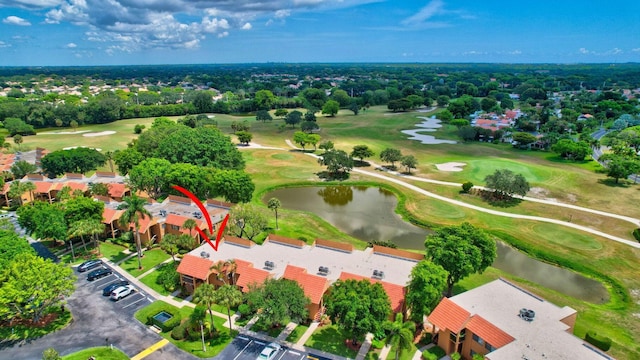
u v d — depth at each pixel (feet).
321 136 598.34
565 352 132.05
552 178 379.14
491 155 478.59
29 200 313.12
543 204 317.83
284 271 182.60
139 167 303.07
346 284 152.97
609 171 377.09
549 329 143.54
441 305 156.15
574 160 454.40
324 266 188.85
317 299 165.48
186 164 311.06
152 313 171.63
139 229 233.14
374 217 303.68
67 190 289.53
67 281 169.07
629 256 235.81
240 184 285.23
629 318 177.37
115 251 233.76
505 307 156.15
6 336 159.53
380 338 148.15
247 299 161.17
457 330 146.30
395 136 598.34
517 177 319.68
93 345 154.40
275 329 164.45
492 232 270.46
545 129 608.60
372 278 177.17
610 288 208.44
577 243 252.21
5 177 346.33
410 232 276.00
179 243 209.67
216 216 249.75
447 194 342.85
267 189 365.81
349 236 261.03
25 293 155.02
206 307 172.14
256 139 586.45
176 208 264.11
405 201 328.90
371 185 378.53
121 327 165.37
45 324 166.61
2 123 622.95
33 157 437.58
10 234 202.08
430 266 160.86
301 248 206.59
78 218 227.20
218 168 347.56
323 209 320.09
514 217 294.25
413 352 152.87
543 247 247.70
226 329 164.76
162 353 150.61
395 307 159.74
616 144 471.21
